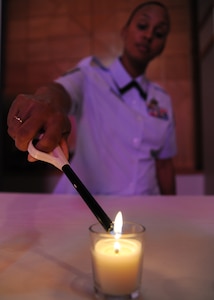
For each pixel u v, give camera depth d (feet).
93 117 4.74
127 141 4.70
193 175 5.72
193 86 5.73
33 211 2.23
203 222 2.03
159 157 4.93
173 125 5.14
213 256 1.56
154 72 5.72
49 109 1.73
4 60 6.04
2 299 1.24
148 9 4.83
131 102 4.81
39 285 1.33
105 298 1.24
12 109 1.82
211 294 1.28
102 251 1.27
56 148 1.64
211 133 5.37
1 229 1.88
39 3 6.04
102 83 4.76
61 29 5.98
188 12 5.72
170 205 2.42
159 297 1.26
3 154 5.97
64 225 1.95
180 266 1.47
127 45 4.80
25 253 1.59
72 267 1.46
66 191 4.74
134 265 1.24
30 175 5.94
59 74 5.98
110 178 4.66
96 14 5.88
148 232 1.85
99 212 1.34
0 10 6.00
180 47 5.73
